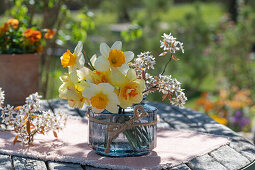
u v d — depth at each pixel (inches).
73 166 57.2
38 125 65.4
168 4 266.2
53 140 69.2
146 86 60.9
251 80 206.1
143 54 61.2
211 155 63.7
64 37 160.9
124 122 57.9
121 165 56.6
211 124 85.4
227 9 263.4
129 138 58.5
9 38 104.2
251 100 193.9
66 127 79.2
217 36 221.1
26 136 64.5
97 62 54.8
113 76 54.9
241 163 60.2
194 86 219.9
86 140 70.0
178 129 80.4
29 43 105.0
